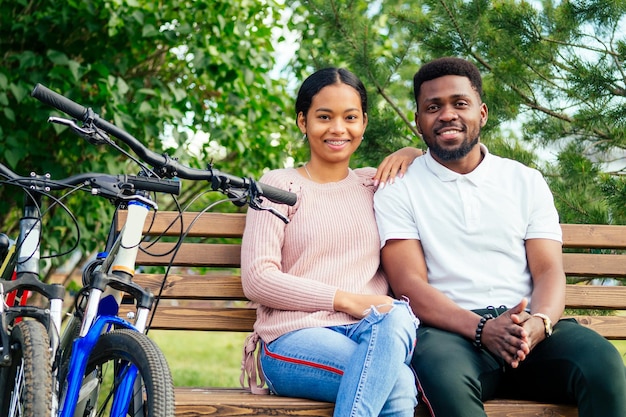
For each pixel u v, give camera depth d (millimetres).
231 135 5980
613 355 2449
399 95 5523
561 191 4262
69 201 5844
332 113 2859
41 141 5828
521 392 2697
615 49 4473
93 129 2072
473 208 2842
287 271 2754
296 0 5688
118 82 5273
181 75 6387
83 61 5871
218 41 5801
